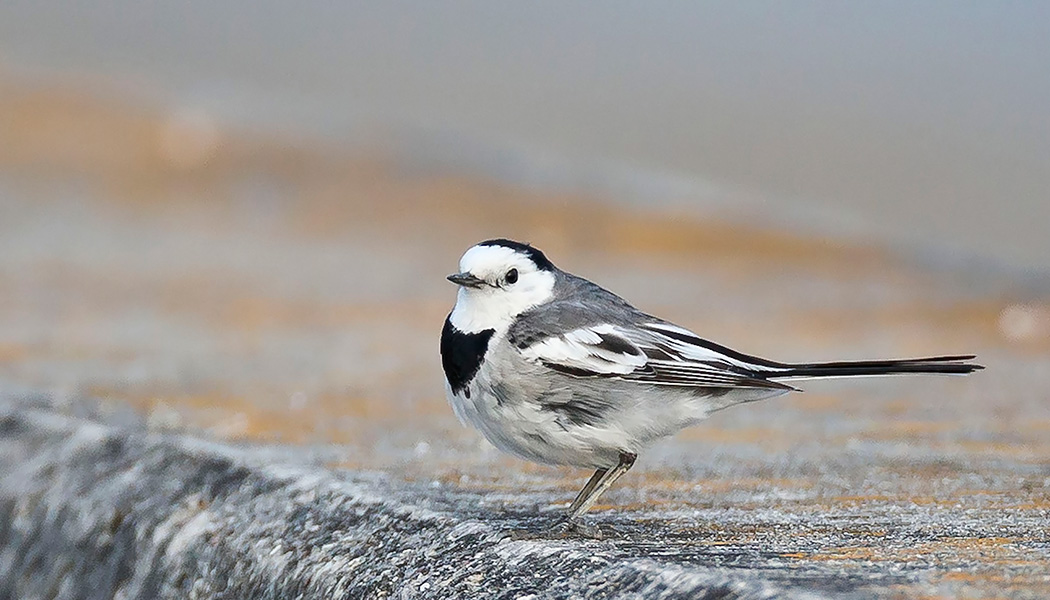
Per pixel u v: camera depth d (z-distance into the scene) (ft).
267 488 33.78
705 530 29.76
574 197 91.25
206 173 95.45
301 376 51.13
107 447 38.58
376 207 89.71
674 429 32.81
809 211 89.86
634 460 32.73
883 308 67.05
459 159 98.94
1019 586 24.08
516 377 32.01
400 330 61.52
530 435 32.53
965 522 30.27
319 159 98.37
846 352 56.95
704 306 66.85
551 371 31.89
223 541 32.71
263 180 94.53
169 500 35.09
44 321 61.87
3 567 38.09
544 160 99.66
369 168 96.99
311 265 76.79
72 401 45.29
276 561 31.09
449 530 29.58
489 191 92.99
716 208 89.92
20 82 111.45
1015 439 41.22
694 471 37.01
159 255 78.07
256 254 79.46
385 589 28.40
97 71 116.57
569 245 81.56
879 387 50.93
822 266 77.92
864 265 78.38
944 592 23.57
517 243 34.32
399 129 105.60
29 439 40.86
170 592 33.12
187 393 47.57
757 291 70.54
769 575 24.79
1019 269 77.77
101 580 35.01
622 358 31.89
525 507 32.42
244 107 108.99
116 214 87.25
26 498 38.58
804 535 29.09
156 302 66.23
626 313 33.53
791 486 34.86
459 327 33.12
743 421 44.68
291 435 40.96
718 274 75.15
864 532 29.30
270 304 66.80
